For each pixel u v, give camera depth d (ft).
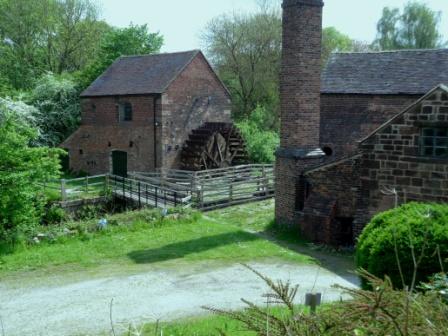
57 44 142.41
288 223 54.65
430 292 10.86
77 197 71.67
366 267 26.32
